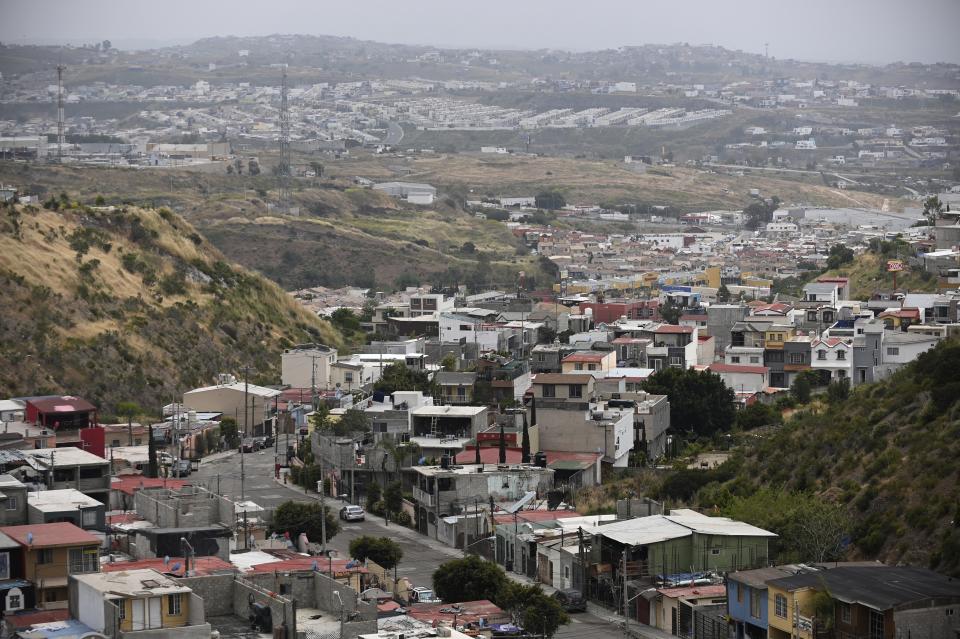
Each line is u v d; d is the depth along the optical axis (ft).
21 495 522.06
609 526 602.03
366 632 428.97
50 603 442.91
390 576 594.65
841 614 480.64
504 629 497.87
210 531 529.86
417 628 440.45
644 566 572.10
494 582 562.25
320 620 441.27
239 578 447.01
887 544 603.26
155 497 576.61
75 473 614.34
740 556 579.89
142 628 404.36
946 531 584.40
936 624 471.62
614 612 570.05
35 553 444.14
